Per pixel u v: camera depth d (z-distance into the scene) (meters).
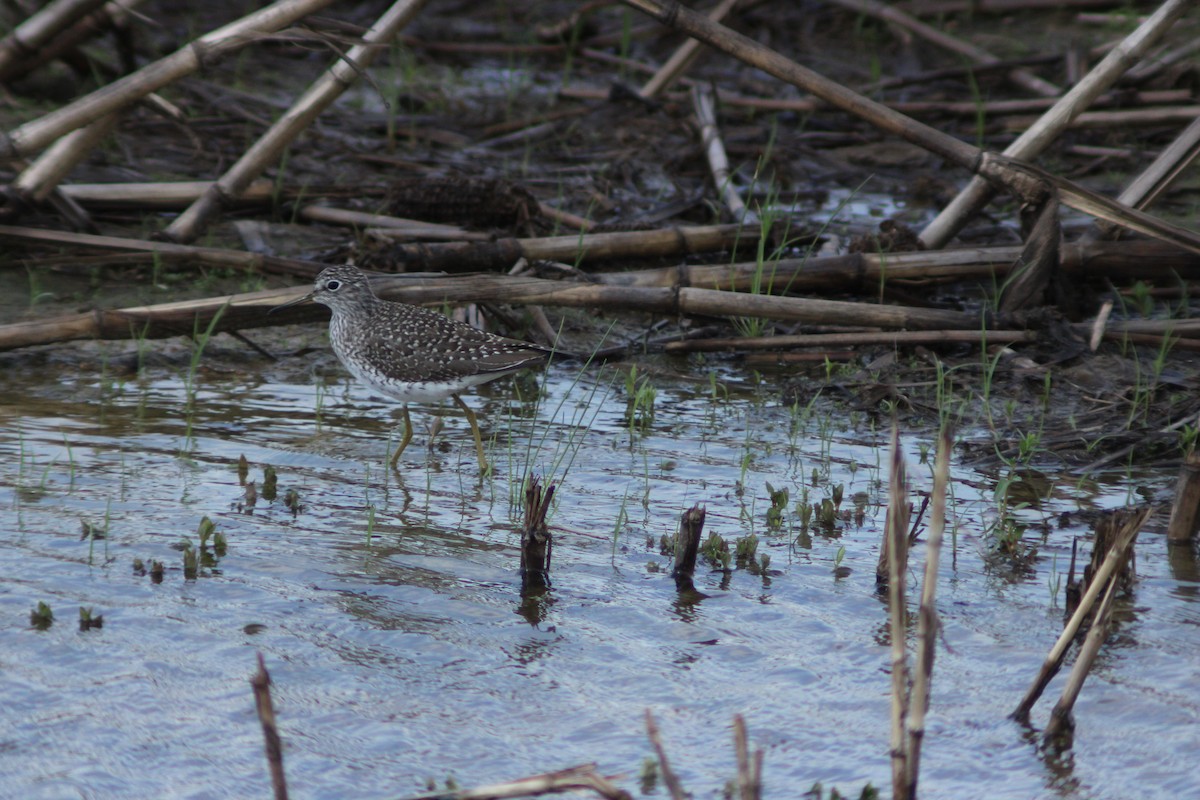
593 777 5.60
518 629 8.91
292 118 15.70
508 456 11.91
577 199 18.84
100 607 8.88
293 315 13.70
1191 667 8.37
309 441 12.30
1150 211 18.33
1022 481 11.51
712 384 13.52
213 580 9.36
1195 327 13.90
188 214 15.59
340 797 7.06
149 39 23.44
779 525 10.66
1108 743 7.62
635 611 9.16
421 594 9.33
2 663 8.13
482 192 17.06
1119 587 9.27
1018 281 14.05
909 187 19.80
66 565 9.45
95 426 12.30
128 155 18.91
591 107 22.31
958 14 26.20
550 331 14.75
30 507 10.39
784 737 7.67
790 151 20.80
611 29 26.44
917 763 6.30
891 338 13.84
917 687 6.24
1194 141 14.38
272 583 9.38
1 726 7.52
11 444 11.70
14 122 19.14
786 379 14.17
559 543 10.20
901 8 26.34
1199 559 9.90
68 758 7.28
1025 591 9.49
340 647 8.59
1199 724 7.75
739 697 8.12
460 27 26.56
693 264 16.73
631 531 10.48
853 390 13.60
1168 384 13.17
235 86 22.33
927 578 6.20
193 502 10.70
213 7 25.81
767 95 23.36
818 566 9.94
